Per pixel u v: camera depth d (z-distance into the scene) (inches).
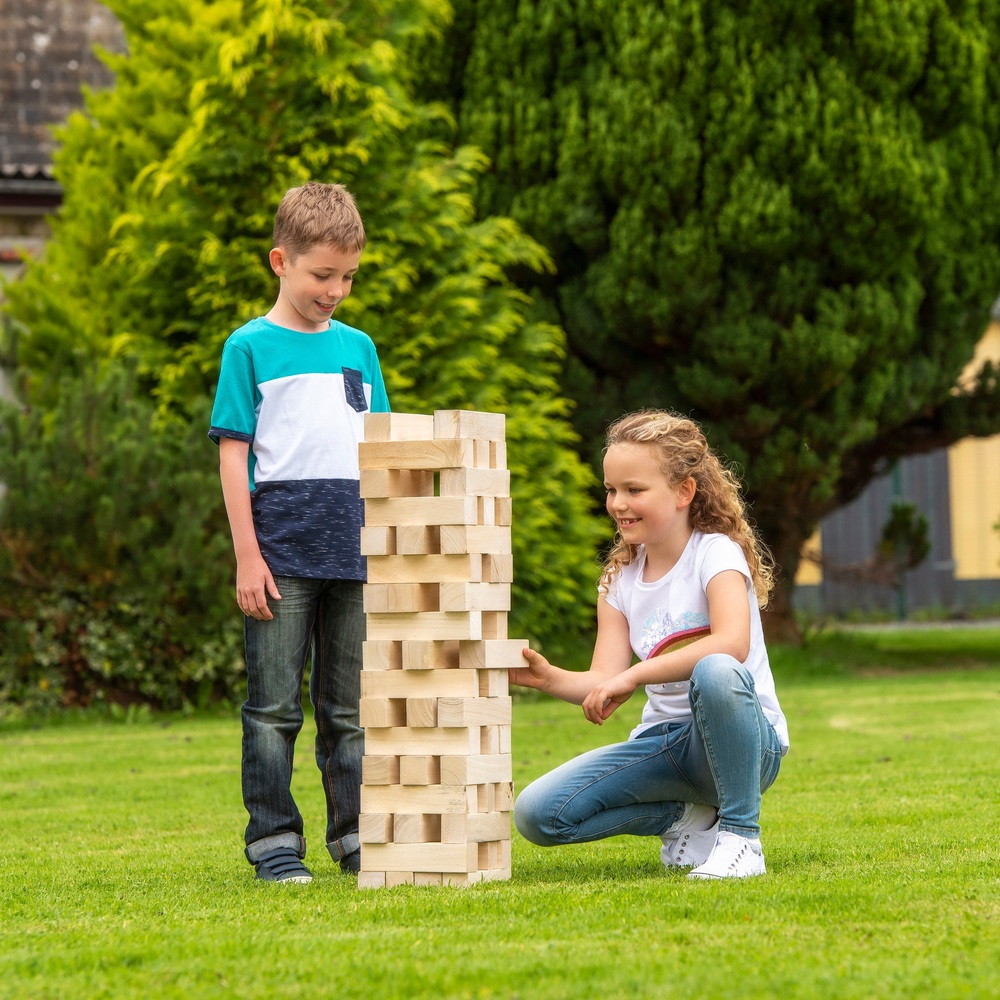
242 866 253.1
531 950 159.9
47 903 213.5
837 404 749.9
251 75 641.6
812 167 695.7
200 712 632.4
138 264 665.0
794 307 723.4
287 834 239.9
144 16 764.6
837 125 697.6
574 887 207.3
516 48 732.0
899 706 586.2
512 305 733.9
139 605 612.7
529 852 265.9
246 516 237.3
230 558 617.6
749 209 698.8
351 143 657.6
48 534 600.4
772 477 761.6
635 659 549.6
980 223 768.3
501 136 741.3
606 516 802.8
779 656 818.8
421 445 218.8
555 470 713.0
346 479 243.9
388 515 220.8
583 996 138.4
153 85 730.2
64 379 628.7
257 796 238.7
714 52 703.7
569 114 723.4
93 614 613.9
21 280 788.6
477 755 217.0
